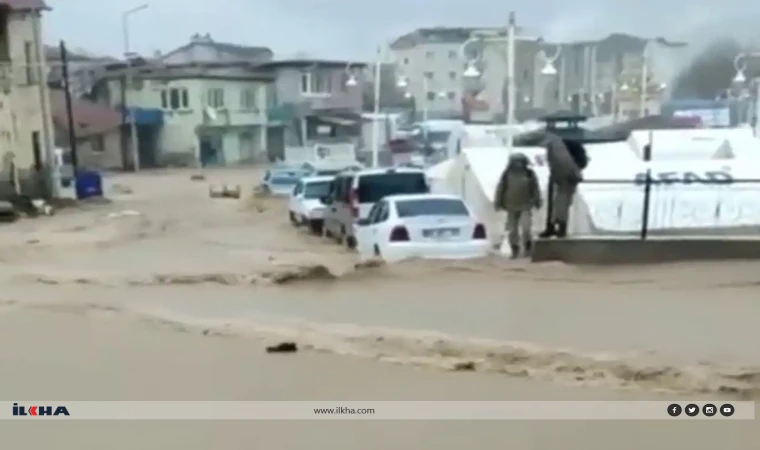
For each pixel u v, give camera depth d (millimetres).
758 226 24359
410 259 20625
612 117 69688
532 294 15320
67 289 17406
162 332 12531
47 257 26422
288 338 11820
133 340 11953
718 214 24500
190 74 101438
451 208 23016
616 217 23594
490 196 28750
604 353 10531
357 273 18453
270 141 105625
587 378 9539
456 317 13234
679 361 10078
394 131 89125
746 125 51094
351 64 105250
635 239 18812
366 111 104812
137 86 102562
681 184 24156
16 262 24500
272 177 63312
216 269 20344
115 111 99625
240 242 33688
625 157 30812
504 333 11898
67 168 70875
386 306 14422
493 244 24953
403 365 10289
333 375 9812
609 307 13828
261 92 105188
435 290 16047
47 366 10438
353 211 30469
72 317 13906
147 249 29797
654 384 9258
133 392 9242
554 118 36031
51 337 12250
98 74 104500
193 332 12438
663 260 18625
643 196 22891
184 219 46750
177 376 9914
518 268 18281
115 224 42281
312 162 85938
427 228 22172
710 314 13094
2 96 56312
